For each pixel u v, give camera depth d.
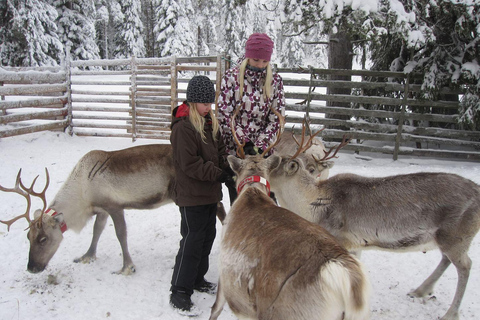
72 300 3.32
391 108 9.15
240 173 2.77
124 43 31.84
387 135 8.35
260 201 2.40
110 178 3.79
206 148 3.14
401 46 8.61
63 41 23.64
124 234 3.80
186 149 3.02
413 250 3.14
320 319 1.69
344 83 8.47
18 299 3.32
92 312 3.15
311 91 9.09
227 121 3.51
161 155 3.86
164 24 27.64
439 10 7.52
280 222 2.07
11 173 6.71
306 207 3.24
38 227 3.54
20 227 4.73
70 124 10.16
